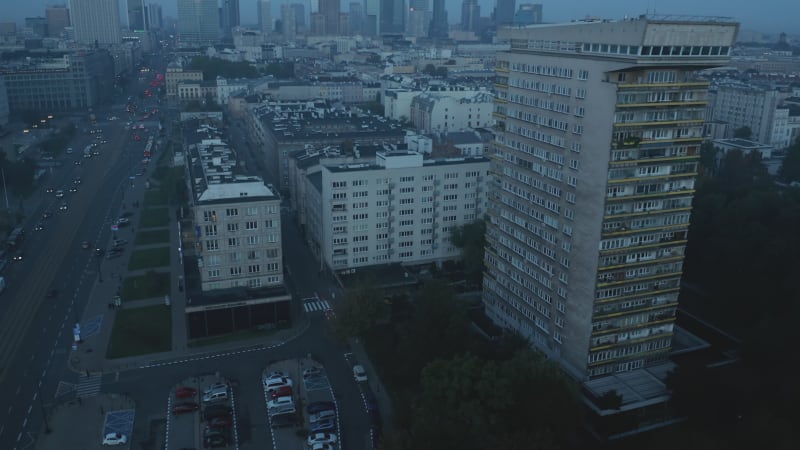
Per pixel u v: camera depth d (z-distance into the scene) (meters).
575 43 161.88
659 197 160.38
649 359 174.75
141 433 156.12
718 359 181.25
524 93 182.75
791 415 151.38
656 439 154.50
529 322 191.12
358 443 153.75
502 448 135.75
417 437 138.12
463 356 160.88
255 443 153.12
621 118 150.50
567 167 167.62
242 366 186.88
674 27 142.38
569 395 149.75
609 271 161.25
